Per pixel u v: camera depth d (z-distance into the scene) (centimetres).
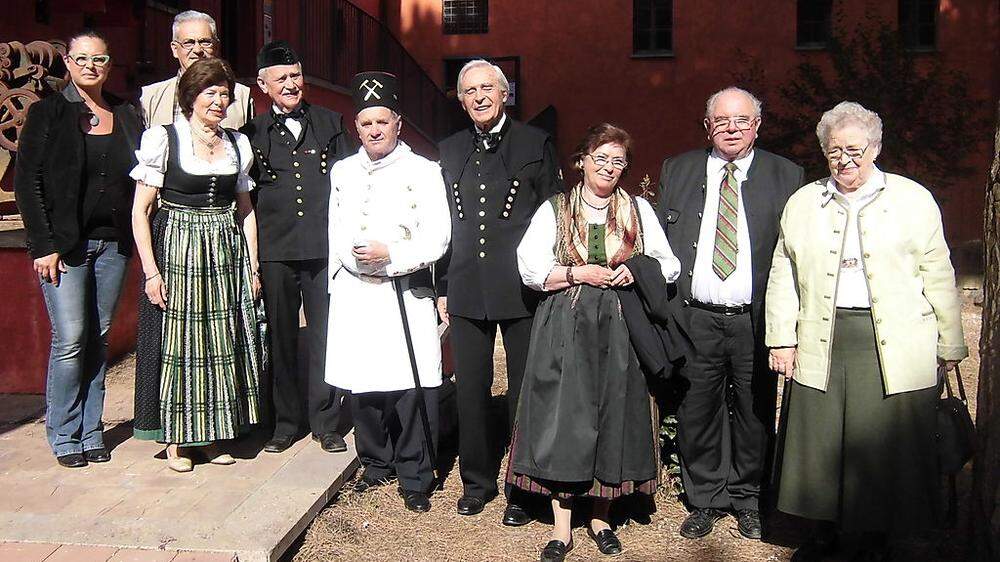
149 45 880
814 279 347
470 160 398
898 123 1353
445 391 510
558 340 359
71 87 409
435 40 1850
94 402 434
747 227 378
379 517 407
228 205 411
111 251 421
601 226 364
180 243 397
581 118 1808
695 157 397
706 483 402
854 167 334
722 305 381
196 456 436
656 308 355
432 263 391
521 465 361
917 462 338
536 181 395
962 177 1423
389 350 395
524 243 372
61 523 361
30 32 705
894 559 376
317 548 373
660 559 375
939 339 341
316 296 446
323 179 440
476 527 402
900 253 336
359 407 420
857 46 1425
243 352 414
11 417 510
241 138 421
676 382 396
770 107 1548
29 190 398
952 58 1678
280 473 419
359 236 392
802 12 1738
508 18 1823
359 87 391
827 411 345
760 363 383
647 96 1783
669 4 1777
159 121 441
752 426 390
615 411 354
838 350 344
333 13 1316
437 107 1791
